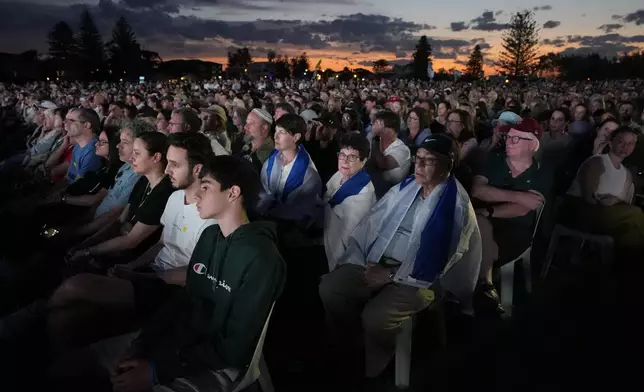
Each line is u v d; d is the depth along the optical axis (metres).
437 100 11.30
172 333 2.25
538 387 2.86
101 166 5.12
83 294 2.54
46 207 4.60
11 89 19.78
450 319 3.66
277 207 4.16
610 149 4.25
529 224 3.65
